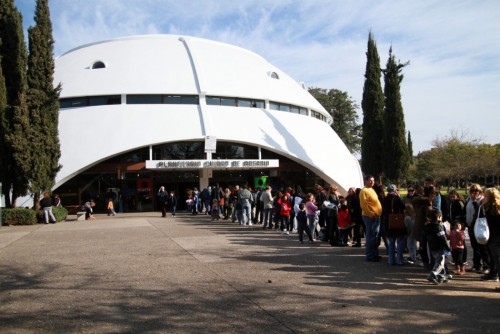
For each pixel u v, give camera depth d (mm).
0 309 6090
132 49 35375
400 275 8164
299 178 32875
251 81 34469
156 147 29578
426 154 65688
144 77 31469
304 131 34062
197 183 31531
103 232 16047
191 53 34906
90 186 29016
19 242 13555
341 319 5496
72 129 28641
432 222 7707
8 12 22484
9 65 22438
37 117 21953
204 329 5164
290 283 7457
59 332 5141
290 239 13781
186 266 8992
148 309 5980
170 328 5211
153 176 30453
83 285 7430
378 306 6074
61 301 6449
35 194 22125
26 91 22031
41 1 22797
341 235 12359
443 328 5141
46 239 14188
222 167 29375
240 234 15133
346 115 68250
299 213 12984
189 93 31109
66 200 28641
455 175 52250
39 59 22531
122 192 29812
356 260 9773
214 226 18266
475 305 6129
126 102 30578
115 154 27922
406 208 9641
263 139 30875
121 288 7160
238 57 38125
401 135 27297
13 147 21156
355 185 34125
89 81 30953
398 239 9188
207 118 30281
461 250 8438
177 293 6793
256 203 19875
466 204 9344
